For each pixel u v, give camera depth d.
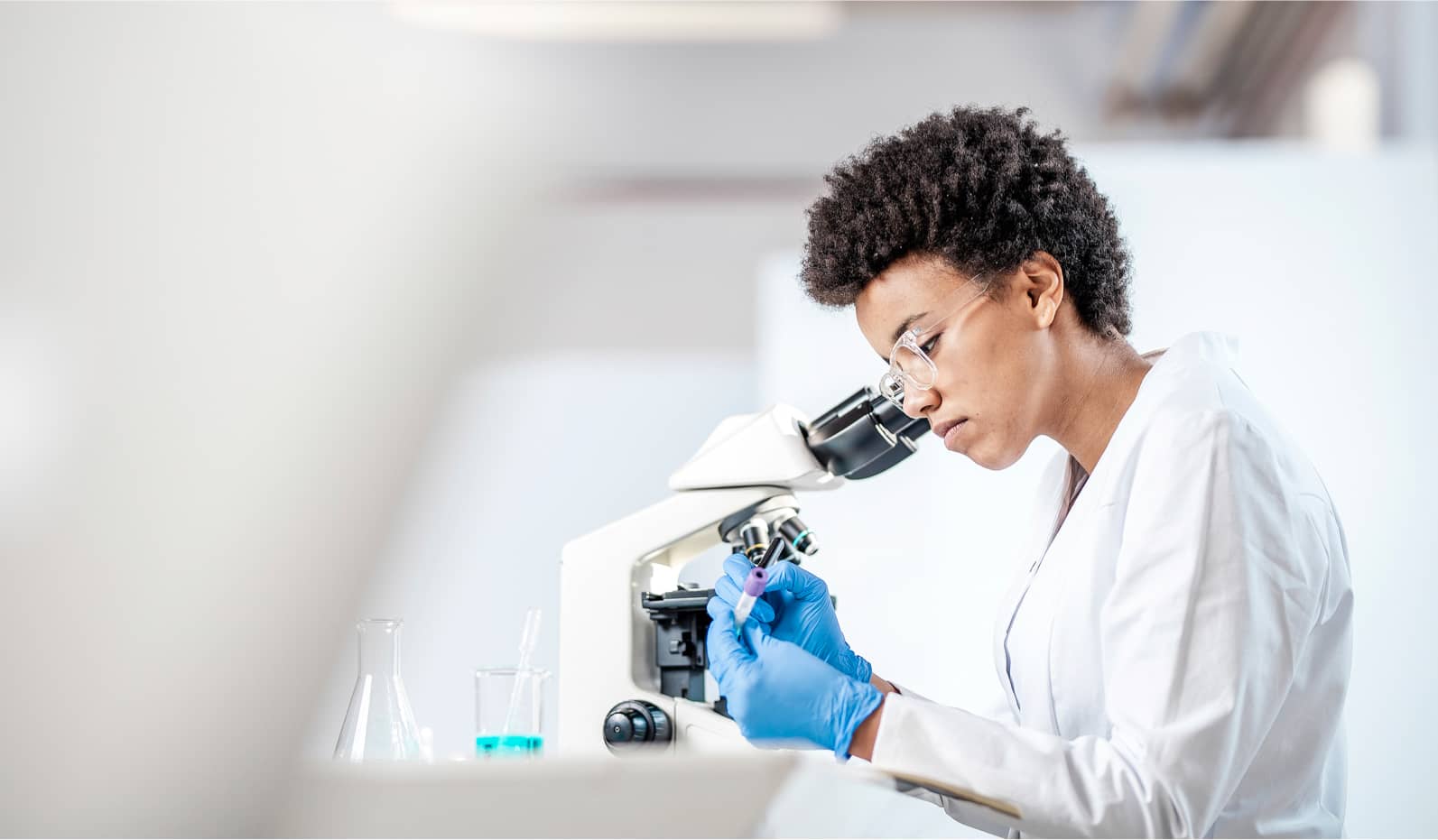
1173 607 1.22
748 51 4.80
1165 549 1.25
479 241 0.24
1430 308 3.23
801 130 4.80
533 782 0.54
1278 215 3.30
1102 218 1.54
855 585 3.39
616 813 0.55
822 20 4.77
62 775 0.21
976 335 1.45
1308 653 1.35
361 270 0.23
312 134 0.23
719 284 4.55
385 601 0.23
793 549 1.65
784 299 3.67
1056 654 1.44
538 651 3.88
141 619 0.21
